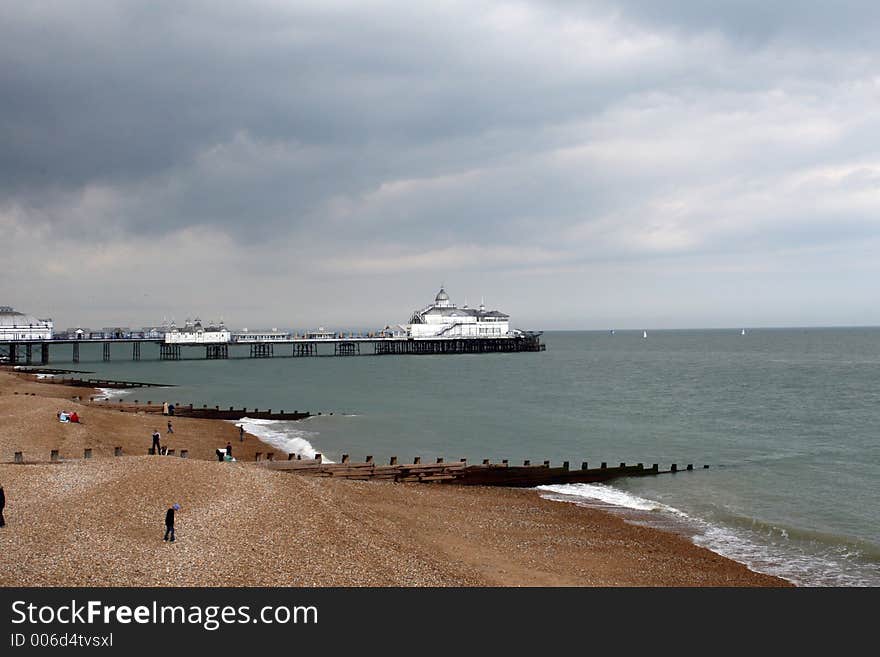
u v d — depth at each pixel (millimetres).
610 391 114125
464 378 141875
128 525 27188
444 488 44688
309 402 97312
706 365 180625
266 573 23734
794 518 38688
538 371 163375
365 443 63219
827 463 54844
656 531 35812
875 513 39781
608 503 42156
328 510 31375
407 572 25344
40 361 194500
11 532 25562
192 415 77375
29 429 51750
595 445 63469
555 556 30703
